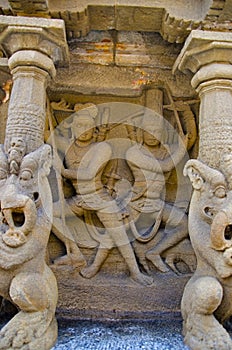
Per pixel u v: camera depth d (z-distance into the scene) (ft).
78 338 7.13
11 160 7.30
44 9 8.21
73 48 9.44
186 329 7.04
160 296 8.73
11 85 9.48
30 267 6.88
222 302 7.06
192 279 7.36
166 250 9.34
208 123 7.89
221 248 6.90
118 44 9.50
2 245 6.79
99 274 9.04
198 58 8.18
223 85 7.99
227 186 7.30
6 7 8.34
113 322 8.22
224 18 8.38
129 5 8.41
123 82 9.66
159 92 9.75
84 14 8.48
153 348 6.63
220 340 6.46
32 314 6.61
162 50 9.56
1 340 6.26
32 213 6.88
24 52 7.91
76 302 8.61
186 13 8.48
